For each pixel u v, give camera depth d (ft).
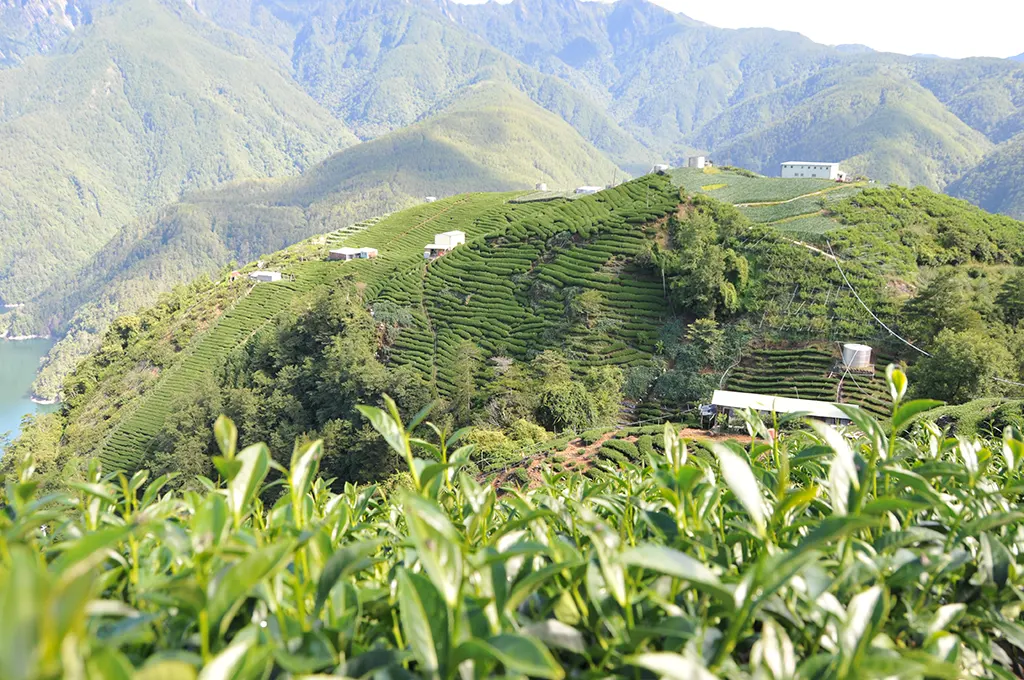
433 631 5.95
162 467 173.68
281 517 9.05
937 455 12.66
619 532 10.13
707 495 9.52
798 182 310.45
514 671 6.00
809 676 6.23
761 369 168.55
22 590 3.21
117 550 9.32
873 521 6.03
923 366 138.62
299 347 217.97
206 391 195.00
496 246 254.88
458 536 7.73
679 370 172.86
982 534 9.07
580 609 7.43
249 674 5.43
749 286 192.95
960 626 8.55
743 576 7.12
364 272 303.27
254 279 326.85
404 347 217.15
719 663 6.19
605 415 152.35
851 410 10.31
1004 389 128.06
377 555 9.89
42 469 225.76
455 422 166.61
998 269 207.31
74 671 3.48
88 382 326.03
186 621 6.95
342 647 6.68
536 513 7.86
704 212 228.02
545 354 183.32
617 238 225.56
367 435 150.61
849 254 201.05
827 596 7.00
